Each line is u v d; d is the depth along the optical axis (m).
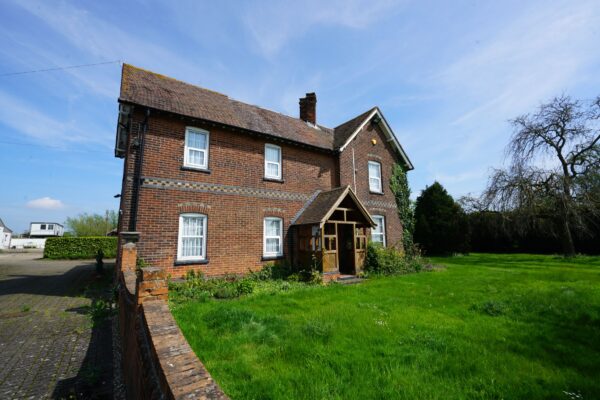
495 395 3.40
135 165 10.23
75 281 14.27
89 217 48.25
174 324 2.88
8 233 72.88
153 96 11.38
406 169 20.45
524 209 20.84
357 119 18.84
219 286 9.92
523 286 9.75
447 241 26.59
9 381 4.35
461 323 5.91
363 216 14.34
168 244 10.43
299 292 9.04
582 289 8.75
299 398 3.32
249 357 4.37
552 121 21.83
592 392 3.41
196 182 11.37
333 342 4.88
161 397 2.03
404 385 3.58
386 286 10.16
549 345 4.76
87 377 4.44
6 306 9.05
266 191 13.35
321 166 15.89
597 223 21.55
